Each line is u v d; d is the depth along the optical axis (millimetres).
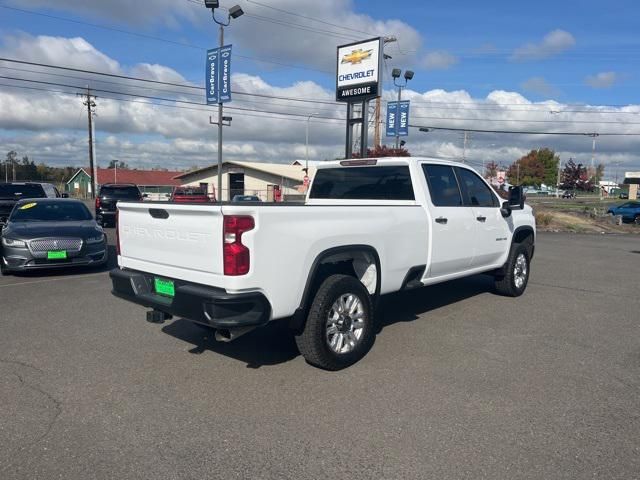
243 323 4266
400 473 3262
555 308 7652
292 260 4535
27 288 8922
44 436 3709
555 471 3291
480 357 5398
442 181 6734
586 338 6129
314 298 4816
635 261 13750
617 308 7723
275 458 3434
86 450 3521
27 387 4578
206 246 4406
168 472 3270
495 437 3715
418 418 4000
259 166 56344
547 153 97125
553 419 4004
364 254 5379
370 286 5543
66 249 10047
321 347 4785
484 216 7281
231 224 4207
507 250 8031
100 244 10602
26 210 11352
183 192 32125
